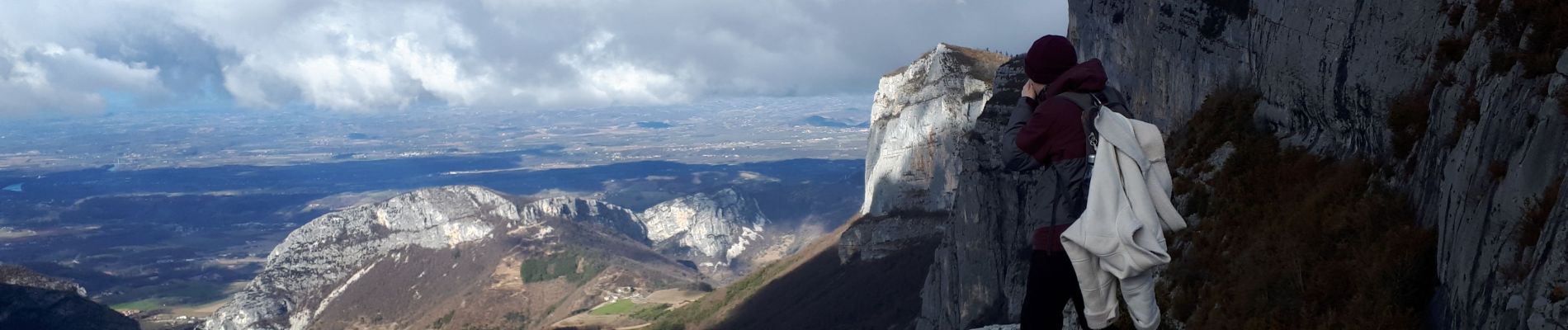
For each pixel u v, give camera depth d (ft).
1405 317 52.11
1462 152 49.78
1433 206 57.36
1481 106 50.55
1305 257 66.13
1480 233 44.37
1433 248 54.75
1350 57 80.28
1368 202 66.13
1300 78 89.30
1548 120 40.06
